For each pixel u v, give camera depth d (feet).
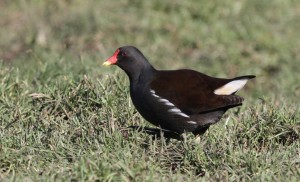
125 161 31.50
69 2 71.05
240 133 36.37
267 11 69.92
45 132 36.09
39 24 65.77
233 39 66.03
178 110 35.17
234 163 32.73
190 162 33.27
